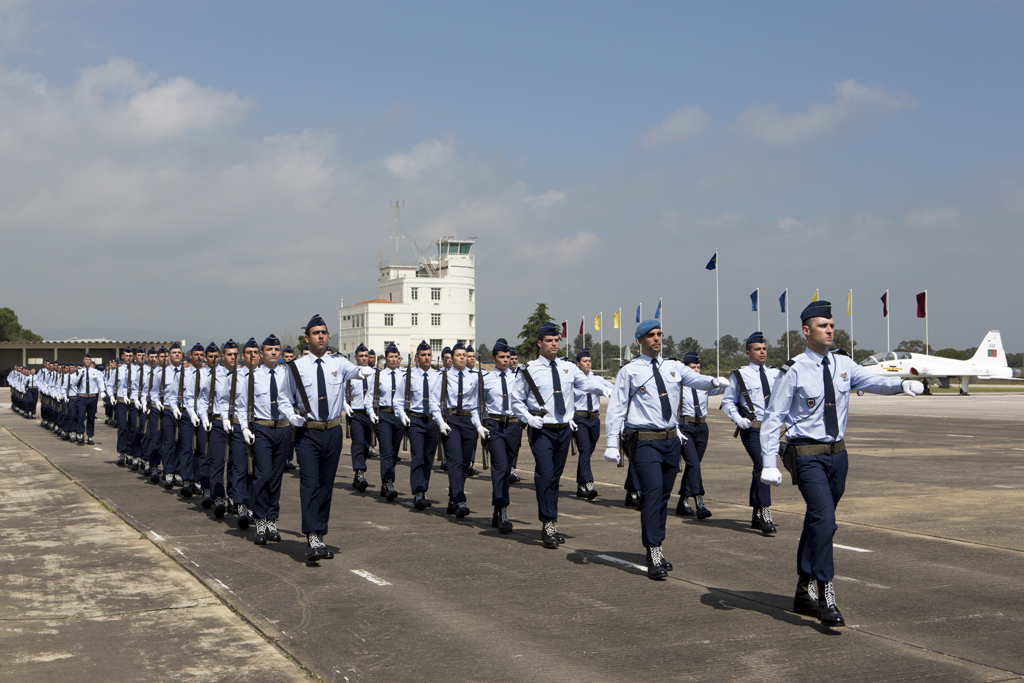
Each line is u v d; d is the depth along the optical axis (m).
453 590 7.12
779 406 6.31
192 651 5.55
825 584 6.06
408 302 110.12
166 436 13.88
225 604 6.70
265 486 9.12
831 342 6.25
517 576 7.62
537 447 8.91
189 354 13.38
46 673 5.13
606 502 12.20
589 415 12.56
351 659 5.40
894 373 56.00
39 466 17.05
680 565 8.04
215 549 8.84
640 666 5.24
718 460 17.81
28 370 37.28
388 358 14.78
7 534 9.66
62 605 6.66
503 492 9.73
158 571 7.82
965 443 21.22
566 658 5.40
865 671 5.12
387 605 6.66
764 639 5.77
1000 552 8.44
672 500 12.48
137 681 5.00
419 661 5.36
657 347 7.72
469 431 10.87
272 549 8.85
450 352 13.50
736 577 7.55
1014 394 60.91
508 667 5.24
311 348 8.48
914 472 15.07
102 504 11.98
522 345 92.69
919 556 8.27
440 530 9.93
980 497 12.05
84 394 22.41
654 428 7.62
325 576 7.63
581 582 7.39
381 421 12.52
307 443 8.31
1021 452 18.80
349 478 15.26
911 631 5.93
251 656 5.45
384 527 10.13
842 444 6.30
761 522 9.63
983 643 5.66
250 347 10.46
